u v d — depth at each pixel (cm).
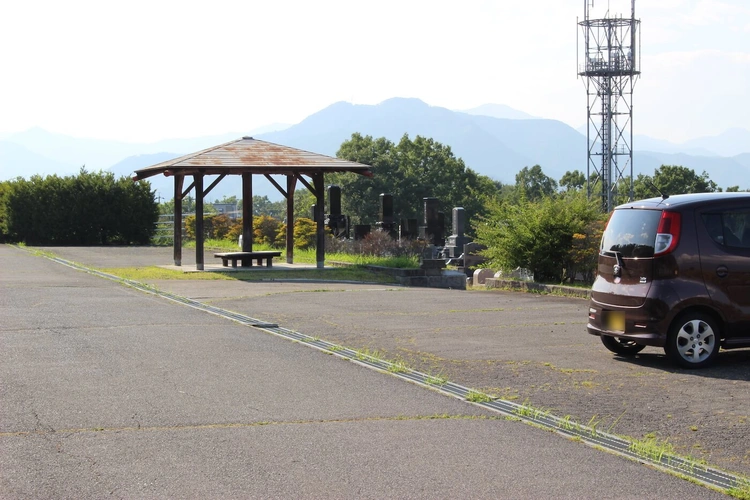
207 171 2377
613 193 6366
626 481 562
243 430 675
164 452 612
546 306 1575
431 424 701
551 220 1966
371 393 814
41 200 3953
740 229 972
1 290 1738
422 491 536
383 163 7162
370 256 2825
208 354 1020
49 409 735
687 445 658
